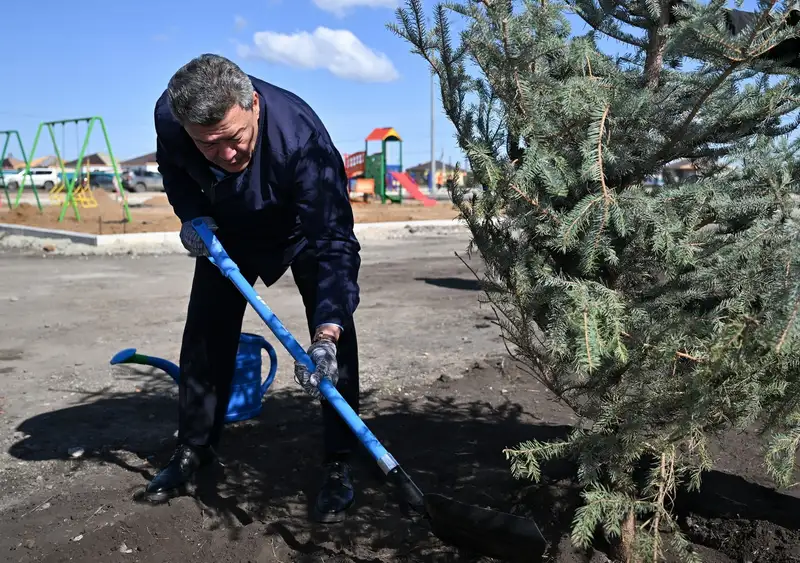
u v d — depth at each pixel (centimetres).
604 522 221
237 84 231
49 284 891
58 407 424
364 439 236
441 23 216
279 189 263
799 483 294
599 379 214
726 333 174
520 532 221
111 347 568
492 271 235
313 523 279
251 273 300
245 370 387
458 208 231
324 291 253
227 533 268
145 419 404
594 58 226
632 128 218
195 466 308
